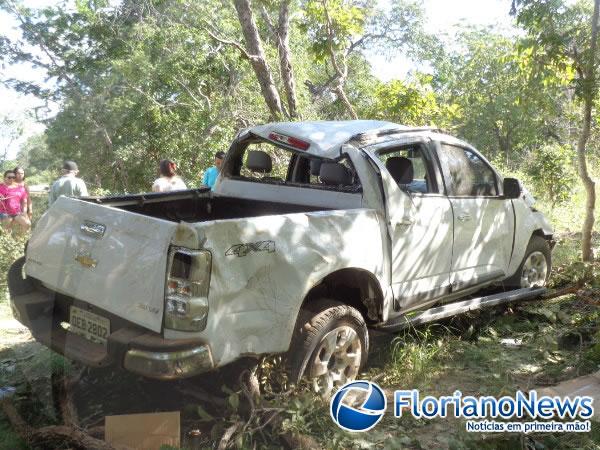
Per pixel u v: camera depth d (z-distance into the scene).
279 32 13.37
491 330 5.11
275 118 12.87
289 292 3.54
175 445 3.32
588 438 3.50
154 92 16.44
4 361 3.94
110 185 14.10
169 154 16.36
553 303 6.09
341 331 3.91
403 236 4.46
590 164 14.45
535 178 13.54
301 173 5.60
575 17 7.18
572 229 10.72
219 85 18.70
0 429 3.47
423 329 5.10
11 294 3.94
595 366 4.55
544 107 8.06
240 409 3.58
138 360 3.14
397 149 4.74
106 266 3.44
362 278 4.18
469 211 5.12
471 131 29.42
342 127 4.80
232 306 3.31
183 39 16.70
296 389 3.67
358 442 3.42
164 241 3.21
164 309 3.18
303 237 3.68
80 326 3.66
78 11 10.38
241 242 3.35
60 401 3.63
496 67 27.98
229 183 5.21
